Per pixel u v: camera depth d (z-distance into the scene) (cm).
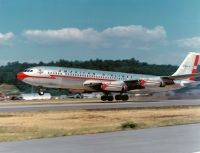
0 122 3309
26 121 3406
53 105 5916
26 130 2714
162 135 2177
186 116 3950
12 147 1773
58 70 7556
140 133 2302
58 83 7562
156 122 3134
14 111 4453
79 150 1662
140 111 4644
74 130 2600
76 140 2012
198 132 2322
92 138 2094
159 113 4369
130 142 1895
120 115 4091
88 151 1633
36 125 3095
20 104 6694
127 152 1595
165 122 3097
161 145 1783
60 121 3450
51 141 1988
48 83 7544
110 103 6725
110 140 1988
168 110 4853
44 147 1764
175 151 1612
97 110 4684
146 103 6556
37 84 7556
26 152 1622
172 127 2666
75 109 4781
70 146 1788
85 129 2661
